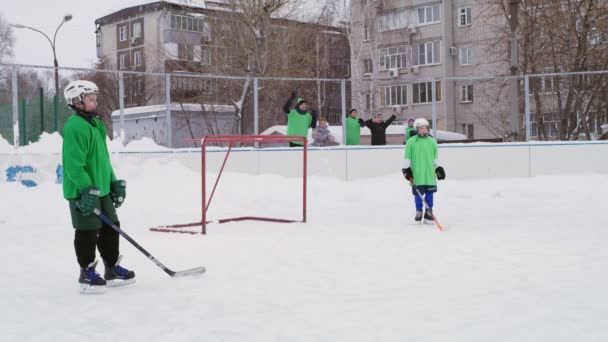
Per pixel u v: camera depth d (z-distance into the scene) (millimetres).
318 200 10734
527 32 19266
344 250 5715
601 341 2893
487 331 3088
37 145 11953
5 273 4883
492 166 13914
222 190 11570
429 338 3002
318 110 17094
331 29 28359
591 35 18859
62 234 7035
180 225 7508
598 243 5852
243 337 3098
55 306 3840
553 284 4117
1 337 3193
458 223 7621
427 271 4664
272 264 5059
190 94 13602
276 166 13289
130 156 12344
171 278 4594
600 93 16875
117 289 4293
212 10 21000
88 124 4277
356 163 13617
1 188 11227
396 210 9281
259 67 19125
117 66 39469
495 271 4602
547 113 17531
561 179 13367
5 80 12250
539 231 6758
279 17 20656
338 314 3484
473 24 32156
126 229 7438
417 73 33656
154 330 3266
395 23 34594
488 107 22453
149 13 37125
